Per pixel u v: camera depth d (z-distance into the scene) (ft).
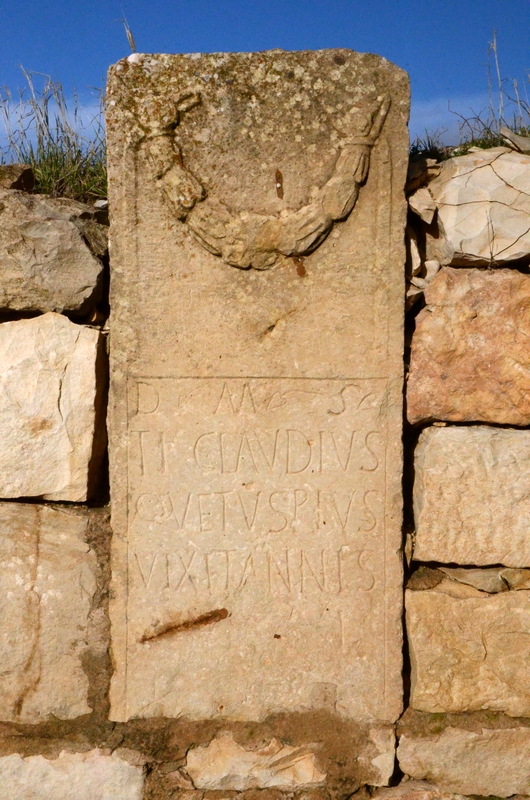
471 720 9.11
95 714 9.04
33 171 10.91
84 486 8.89
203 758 8.95
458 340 8.98
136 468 8.75
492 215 9.09
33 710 9.01
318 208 8.41
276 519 8.84
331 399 8.73
